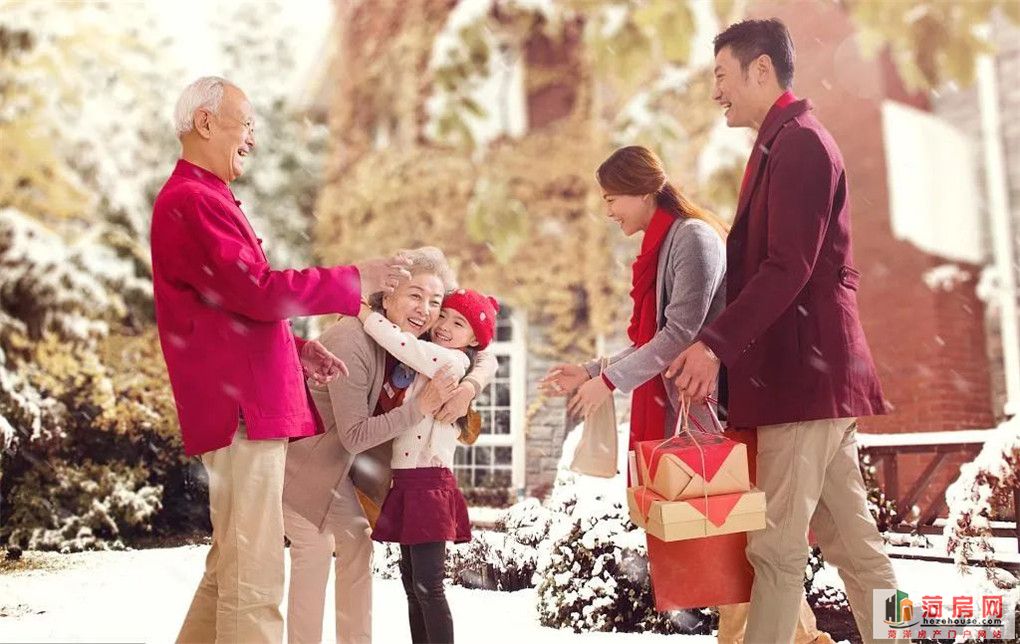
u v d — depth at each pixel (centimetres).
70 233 1003
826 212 250
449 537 272
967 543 409
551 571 404
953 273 836
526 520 512
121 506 673
